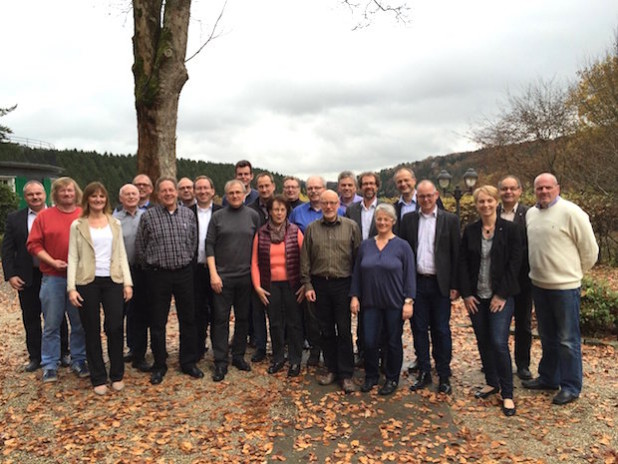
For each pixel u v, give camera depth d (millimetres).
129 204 5098
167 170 7520
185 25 7516
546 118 21906
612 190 13953
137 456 3531
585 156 16453
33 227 4754
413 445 3646
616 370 5125
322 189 5512
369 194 5242
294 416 4172
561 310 4309
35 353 5223
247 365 5191
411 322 4746
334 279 4699
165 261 4715
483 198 4258
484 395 4484
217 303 5012
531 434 3805
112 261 4574
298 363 5090
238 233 5043
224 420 4098
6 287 11359
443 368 4621
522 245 4258
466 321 7621
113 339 4605
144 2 7375
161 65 7328
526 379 4895
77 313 4926
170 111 7508
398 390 4684
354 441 3703
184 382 4871
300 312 5078
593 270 12305
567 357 4336
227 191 5070
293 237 5047
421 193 4535
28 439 3779
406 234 4719
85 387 4715
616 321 6117
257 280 5098
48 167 28375
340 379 4766
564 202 4309
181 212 4879
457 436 3791
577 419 4031
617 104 15273
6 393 4605
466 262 4469
